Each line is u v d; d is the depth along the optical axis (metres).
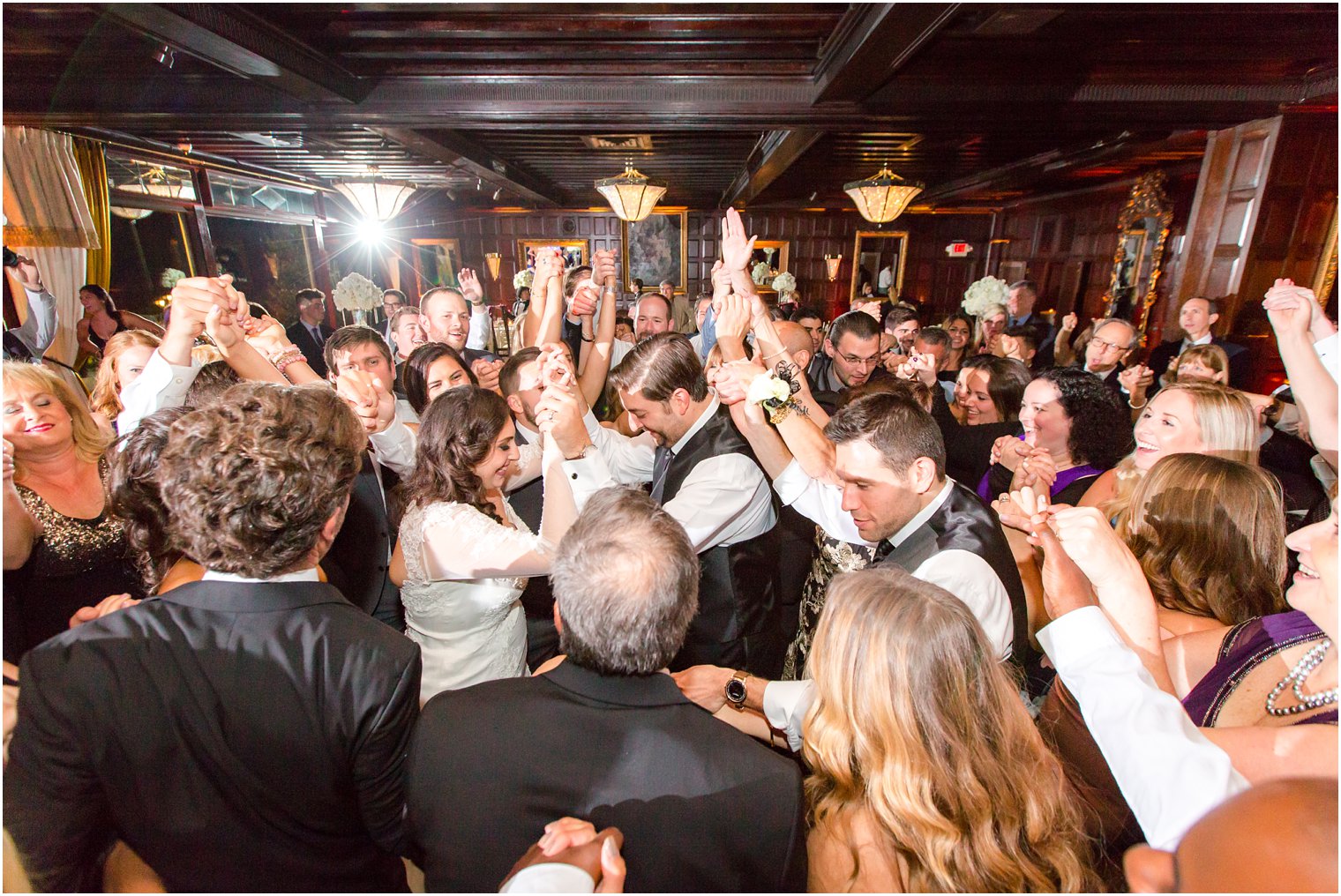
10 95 3.39
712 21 2.74
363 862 0.85
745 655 1.65
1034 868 0.74
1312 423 1.30
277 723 0.74
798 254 11.59
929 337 3.04
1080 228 8.70
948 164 7.10
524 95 3.47
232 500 0.73
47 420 1.31
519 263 11.23
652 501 0.84
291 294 7.79
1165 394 1.65
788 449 1.52
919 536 1.21
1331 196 3.97
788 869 0.71
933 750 0.75
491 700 0.78
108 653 0.72
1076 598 0.88
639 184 4.75
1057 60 3.28
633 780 0.72
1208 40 3.05
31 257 4.32
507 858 0.72
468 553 1.19
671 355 1.57
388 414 1.62
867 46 2.61
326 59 3.00
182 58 3.04
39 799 0.68
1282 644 0.90
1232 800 0.43
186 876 0.73
